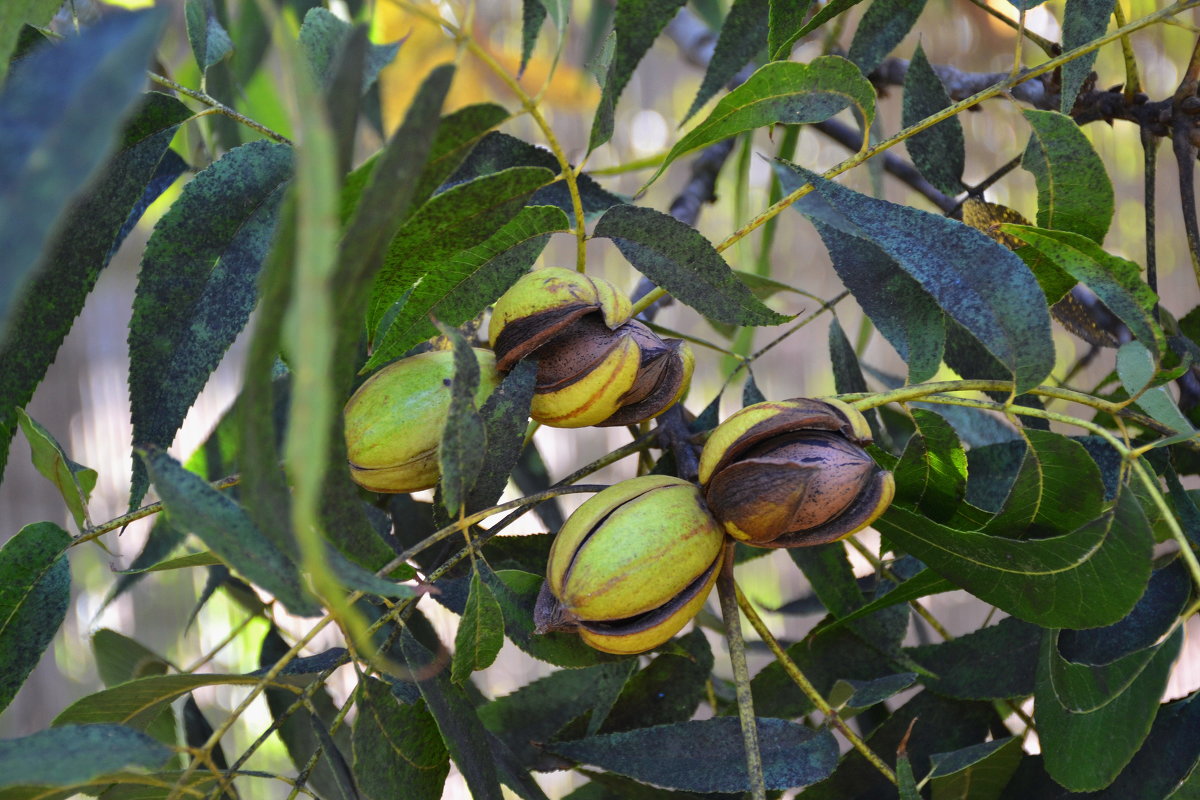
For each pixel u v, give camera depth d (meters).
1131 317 0.49
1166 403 0.50
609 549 0.48
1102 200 0.52
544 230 0.51
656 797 0.55
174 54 0.88
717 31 0.87
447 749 0.51
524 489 0.68
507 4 1.14
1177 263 1.13
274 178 0.52
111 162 0.52
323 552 0.42
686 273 0.52
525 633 0.51
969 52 1.04
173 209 0.51
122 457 1.30
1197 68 0.56
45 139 0.38
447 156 0.45
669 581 0.49
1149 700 0.50
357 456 0.50
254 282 0.52
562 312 0.50
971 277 0.49
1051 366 0.49
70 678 1.21
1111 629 0.52
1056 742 0.51
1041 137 0.51
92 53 0.39
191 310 0.51
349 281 0.41
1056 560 0.49
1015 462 0.56
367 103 0.70
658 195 1.31
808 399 0.50
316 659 0.53
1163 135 0.58
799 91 0.51
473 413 0.47
